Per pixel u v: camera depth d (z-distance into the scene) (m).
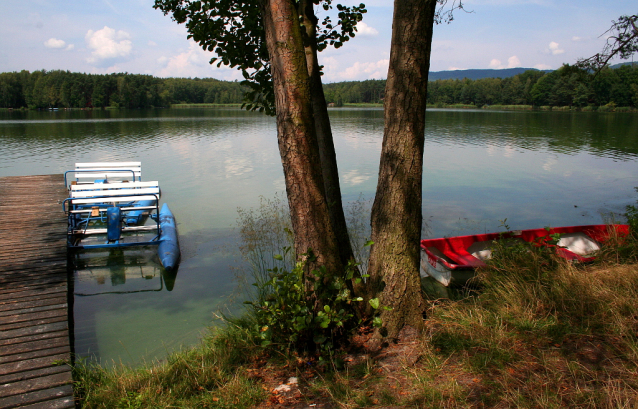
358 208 9.46
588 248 5.91
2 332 3.70
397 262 3.25
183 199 10.62
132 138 24.66
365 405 2.48
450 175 13.73
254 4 4.32
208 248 7.19
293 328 3.10
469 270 4.98
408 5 3.04
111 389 3.04
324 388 2.74
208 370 3.13
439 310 3.56
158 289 5.69
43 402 2.88
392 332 3.22
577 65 7.58
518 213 9.22
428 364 2.84
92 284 5.88
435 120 43.31
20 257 5.54
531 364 2.70
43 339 3.61
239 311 4.94
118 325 4.74
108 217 7.23
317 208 3.16
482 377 2.62
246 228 8.01
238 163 16.20
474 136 26.62
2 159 16.17
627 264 4.38
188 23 4.64
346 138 25.25
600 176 13.57
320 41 4.84
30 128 30.92
